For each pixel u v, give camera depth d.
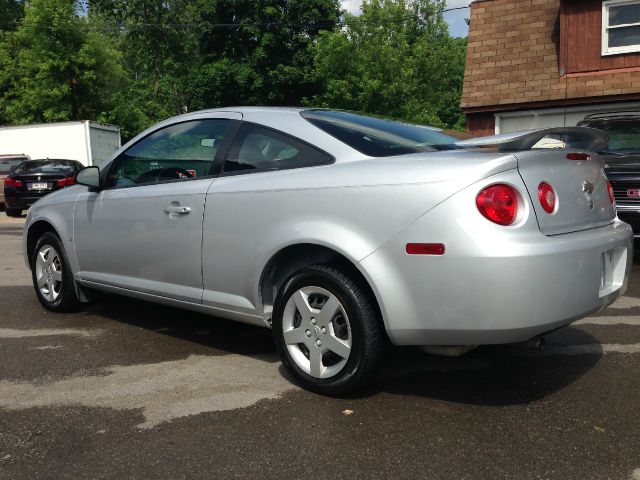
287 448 2.70
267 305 3.59
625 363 3.79
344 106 29.14
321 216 3.17
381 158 3.18
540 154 2.94
